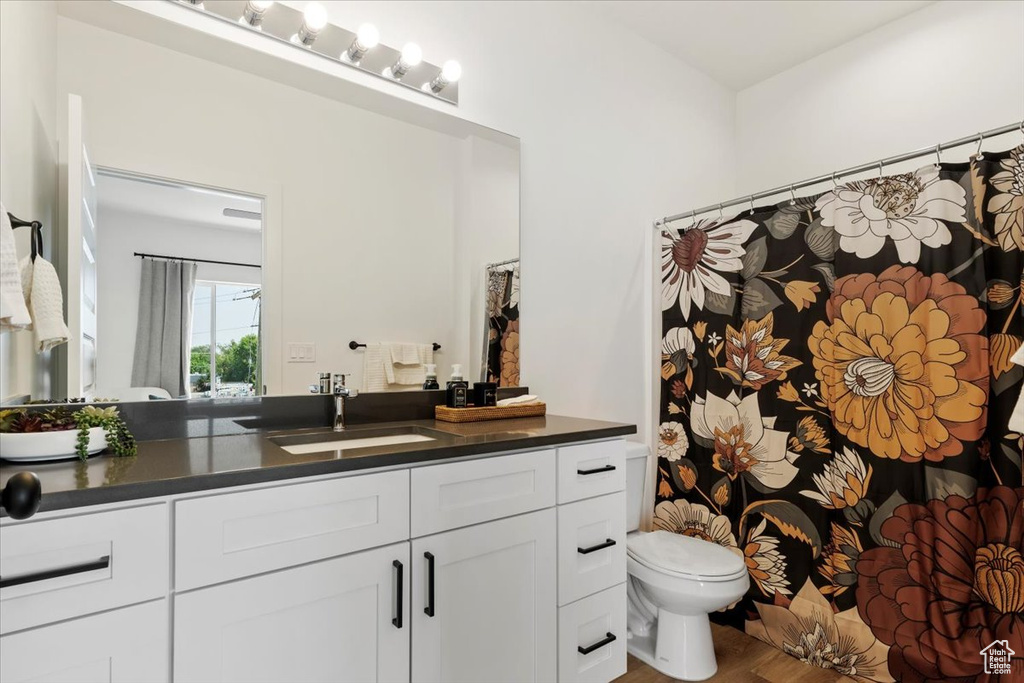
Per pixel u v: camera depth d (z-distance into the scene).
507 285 2.12
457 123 2.00
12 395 1.14
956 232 1.66
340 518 1.13
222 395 1.52
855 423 1.84
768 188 3.01
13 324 0.92
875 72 2.59
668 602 1.82
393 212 1.85
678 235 2.40
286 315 1.63
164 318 1.44
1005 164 1.61
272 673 1.04
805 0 2.38
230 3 1.55
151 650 0.92
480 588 1.36
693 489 2.31
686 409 2.35
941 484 1.65
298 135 1.67
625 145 2.55
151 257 1.42
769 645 2.03
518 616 1.44
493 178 2.09
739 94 3.14
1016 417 1.45
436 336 1.94
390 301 1.84
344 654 1.13
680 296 2.38
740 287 2.18
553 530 1.52
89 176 1.34
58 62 1.30
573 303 2.33
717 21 2.53
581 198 2.37
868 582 1.79
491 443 1.38
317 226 1.70
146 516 0.92
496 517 1.39
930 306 1.69
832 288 1.92
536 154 2.23
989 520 1.61
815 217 1.97
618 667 1.70
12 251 0.94
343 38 1.74
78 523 0.86
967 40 2.30
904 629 1.70
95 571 0.87
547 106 2.27
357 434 1.64
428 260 1.93
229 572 0.99
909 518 1.71
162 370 1.43
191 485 0.96
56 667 0.83
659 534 2.14
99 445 1.14
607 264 2.46
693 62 2.87
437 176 1.95
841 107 2.71
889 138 2.54
